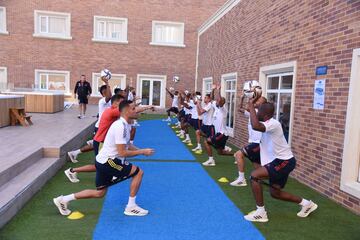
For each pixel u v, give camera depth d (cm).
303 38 666
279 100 801
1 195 434
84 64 2048
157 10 2088
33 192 505
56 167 644
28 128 965
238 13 1105
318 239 399
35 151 622
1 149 636
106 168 423
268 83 872
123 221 432
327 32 584
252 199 540
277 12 791
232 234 405
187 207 494
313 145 620
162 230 409
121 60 2086
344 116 532
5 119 991
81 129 954
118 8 2055
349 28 525
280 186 454
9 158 556
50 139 767
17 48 1981
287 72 758
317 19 615
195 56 2134
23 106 1144
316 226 438
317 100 609
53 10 1994
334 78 561
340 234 415
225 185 616
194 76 2147
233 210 488
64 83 2048
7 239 365
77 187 557
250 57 977
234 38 1147
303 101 661
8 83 1962
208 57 1628
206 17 2120
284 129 770
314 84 622
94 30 2039
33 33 1983
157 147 997
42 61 2006
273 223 444
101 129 555
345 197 521
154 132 1330
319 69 605
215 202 520
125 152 418
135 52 2095
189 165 771
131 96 1186
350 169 521
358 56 505
